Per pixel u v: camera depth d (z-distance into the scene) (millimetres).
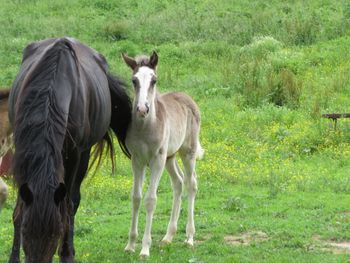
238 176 17109
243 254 11641
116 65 26734
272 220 13805
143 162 11930
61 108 9648
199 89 24938
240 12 33531
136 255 11672
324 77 25359
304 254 11594
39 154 8914
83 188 15852
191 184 12969
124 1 35281
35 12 33969
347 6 32219
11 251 11141
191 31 31328
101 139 11898
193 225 12648
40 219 8250
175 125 12438
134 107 11602
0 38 30297
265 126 20891
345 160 18188
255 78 24422
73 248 10891
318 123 20312
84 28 31609
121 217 14305
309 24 30281
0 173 13852
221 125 21156
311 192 15969
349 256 11430
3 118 12602
